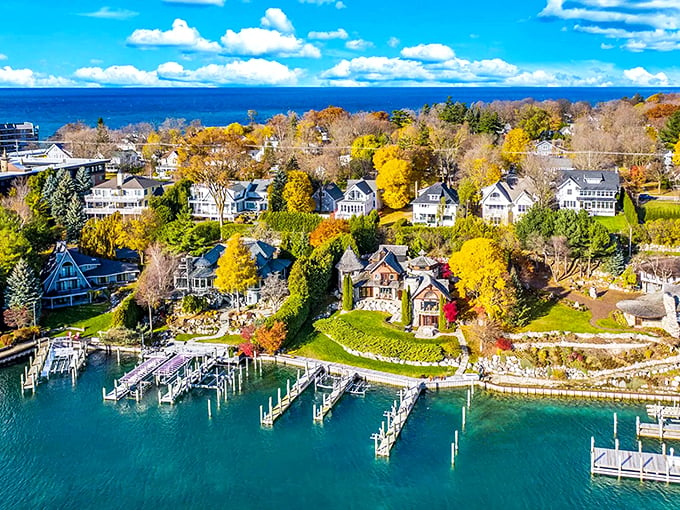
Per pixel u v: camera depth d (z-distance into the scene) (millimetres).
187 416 92312
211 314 122625
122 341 112438
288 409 93500
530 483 76125
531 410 91625
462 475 77875
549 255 133625
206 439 86312
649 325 107938
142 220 149750
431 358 103312
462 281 112125
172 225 145625
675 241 139000
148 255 144375
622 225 150375
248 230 158500
